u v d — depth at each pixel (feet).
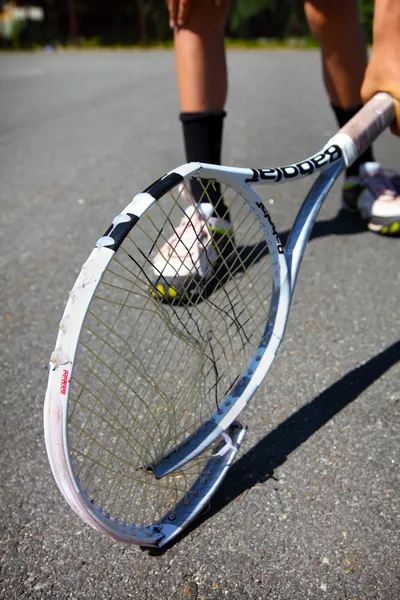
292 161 10.26
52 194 9.00
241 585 3.17
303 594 3.11
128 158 10.91
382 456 3.95
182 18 5.53
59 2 64.08
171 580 3.21
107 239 2.62
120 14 63.16
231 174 3.14
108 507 3.59
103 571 3.27
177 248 5.24
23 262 6.75
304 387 4.61
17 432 4.26
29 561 3.33
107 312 5.64
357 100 6.66
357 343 5.12
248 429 4.23
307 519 3.53
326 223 7.43
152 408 4.18
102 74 26.37
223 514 3.59
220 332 5.05
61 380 2.56
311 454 4.00
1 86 22.35
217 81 5.81
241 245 6.48
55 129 13.88
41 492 3.78
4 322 5.60
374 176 7.07
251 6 54.60
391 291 5.90
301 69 27.12
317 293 5.90
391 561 3.26
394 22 4.14
